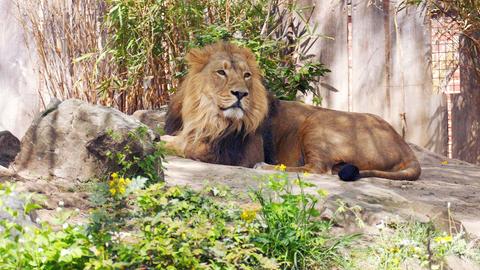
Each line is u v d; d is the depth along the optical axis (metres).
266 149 10.77
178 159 9.94
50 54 13.43
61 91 13.31
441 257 6.54
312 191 8.22
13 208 5.47
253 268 5.98
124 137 7.63
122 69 13.30
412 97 13.23
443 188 9.58
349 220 7.07
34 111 13.80
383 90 13.39
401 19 13.26
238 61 10.03
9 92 13.92
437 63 13.09
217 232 5.95
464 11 12.55
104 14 13.28
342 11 13.59
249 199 7.62
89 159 7.72
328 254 6.40
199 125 10.05
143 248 5.51
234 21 13.27
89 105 7.89
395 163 10.41
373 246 6.64
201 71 10.14
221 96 9.90
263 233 6.35
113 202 6.19
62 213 5.89
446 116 13.04
